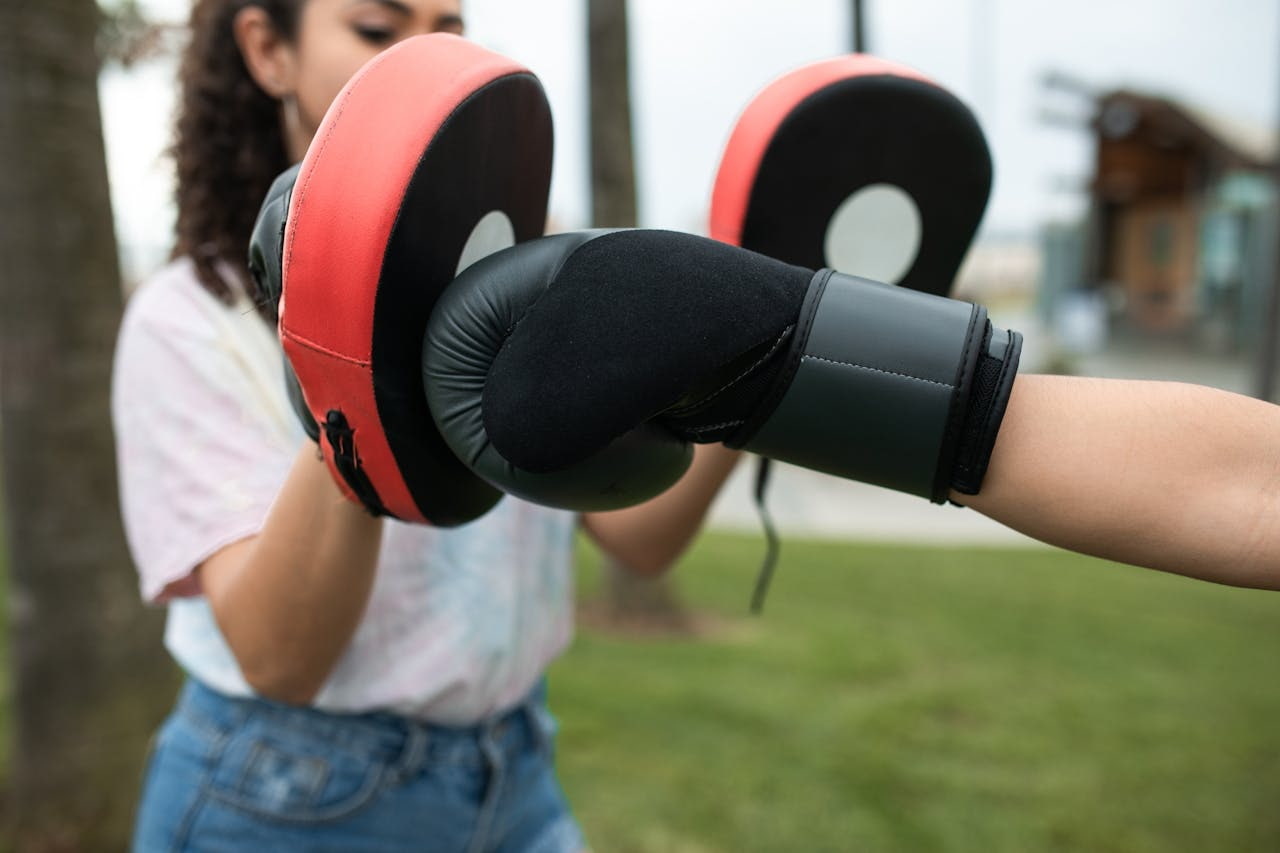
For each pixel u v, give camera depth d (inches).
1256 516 25.0
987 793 116.5
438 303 31.4
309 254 30.4
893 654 166.2
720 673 154.9
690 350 27.7
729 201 44.3
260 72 46.8
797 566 231.5
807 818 109.7
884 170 45.2
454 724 47.0
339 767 44.4
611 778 118.3
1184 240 764.6
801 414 28.6
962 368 27.1
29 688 97.7
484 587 46.0
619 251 29.0
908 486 28.6
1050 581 220.8
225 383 43.1
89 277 94.1
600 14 175.9
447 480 34.3
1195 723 138.9
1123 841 107.0
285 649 39.0
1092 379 27.6
